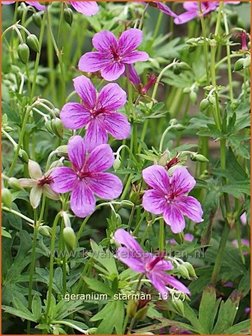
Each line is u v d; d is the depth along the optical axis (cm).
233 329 37
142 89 42
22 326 42
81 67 39
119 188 34
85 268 37
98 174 34
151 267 31
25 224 44
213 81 44
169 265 32
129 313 33
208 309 37
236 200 45
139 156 42
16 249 44
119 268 39
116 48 39
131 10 52
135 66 52
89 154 34
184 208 35
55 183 33
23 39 45
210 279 45
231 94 46
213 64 45
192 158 40
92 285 34
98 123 36
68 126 36
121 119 36
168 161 37
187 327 36
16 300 37
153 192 35
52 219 50
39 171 34
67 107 36
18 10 47
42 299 42
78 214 33
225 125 43
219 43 45
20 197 41
